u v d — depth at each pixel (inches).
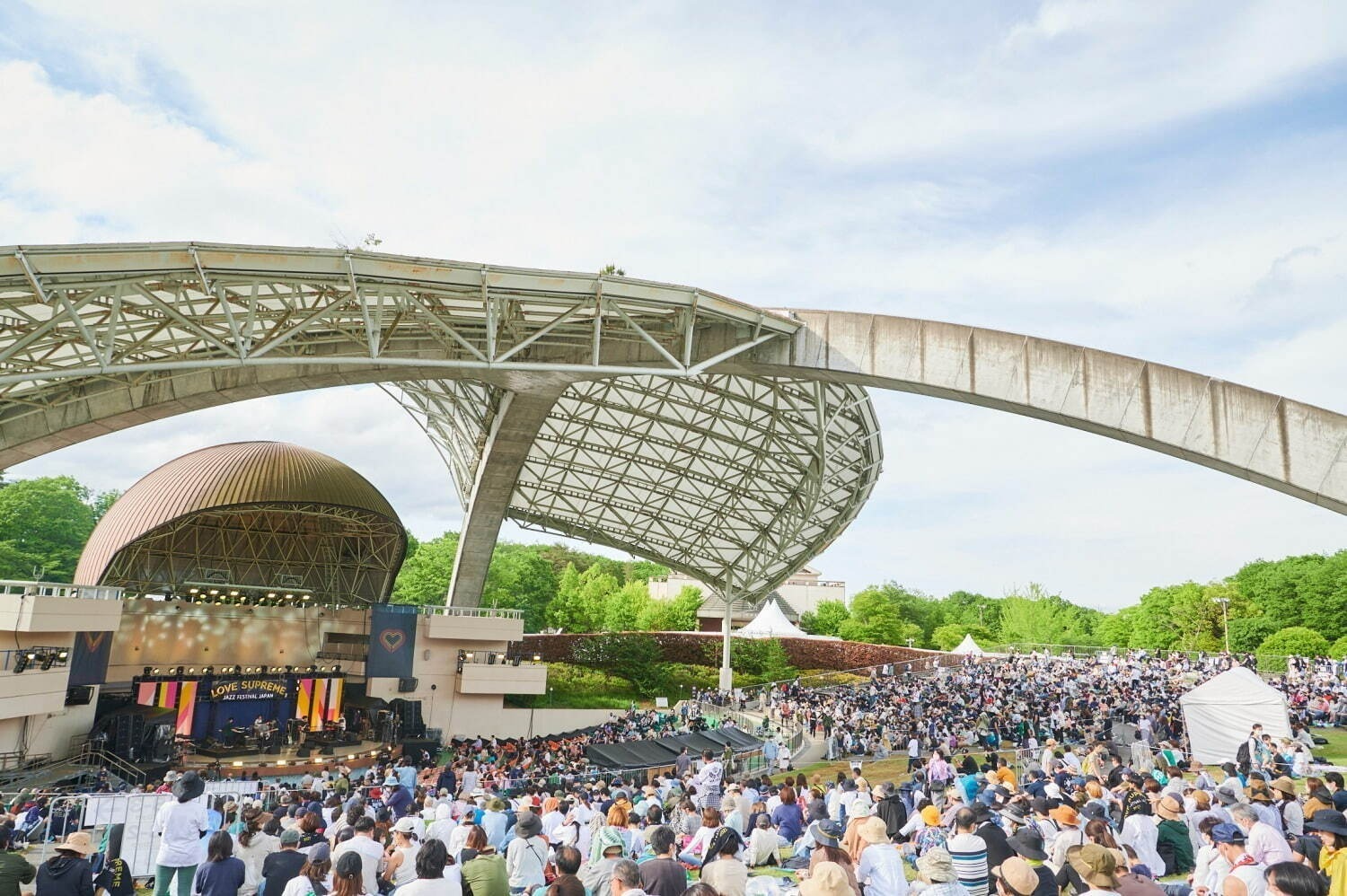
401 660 1615.4
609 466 2112.5
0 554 2674.7
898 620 3656.5
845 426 1742.1
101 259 698.8
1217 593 3444.9
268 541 1820.9
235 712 1482.5
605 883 360.8
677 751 1336.1
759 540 2411.4
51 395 1006.4
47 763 1130.7
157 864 359.3
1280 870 224.8
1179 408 885.2
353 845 337.1
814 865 225.8
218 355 1051.3
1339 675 1835.6
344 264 807.1
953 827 450.6
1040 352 964.0
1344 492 789.9
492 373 1230.9
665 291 973.2
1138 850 417.7
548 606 3085.6
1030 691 1729.8
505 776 1059.9
